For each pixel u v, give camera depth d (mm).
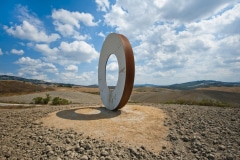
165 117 8602
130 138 6520
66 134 6785
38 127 7699
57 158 5109
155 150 5875
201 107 10891
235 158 5293
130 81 8969
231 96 31406
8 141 6375
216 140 6363
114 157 5328
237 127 7262
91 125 7637
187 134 6875
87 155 5410
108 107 10461
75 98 34469
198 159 5426
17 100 29000
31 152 5598
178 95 33906
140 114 9109
